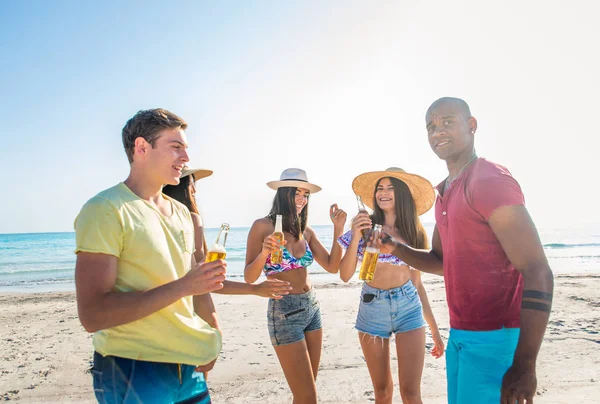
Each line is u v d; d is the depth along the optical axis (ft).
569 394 13.92
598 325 22.70
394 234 13.21
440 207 8.23
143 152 6.97
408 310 11.96
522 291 6.41
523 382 5.64
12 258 105.91
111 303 5.89
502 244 6.48
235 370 17.31
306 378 11.37
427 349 19.20
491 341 6.92
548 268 6.07
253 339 22.03
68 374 17.20
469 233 7.09
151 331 6.64
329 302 31.86
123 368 6.41
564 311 26.21
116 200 6.45
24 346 21.49
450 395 7.68
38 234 265.34
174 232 7.25
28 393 15.19
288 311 11.64
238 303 32.30
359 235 12.44
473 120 7.97
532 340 5.74
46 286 53.16
